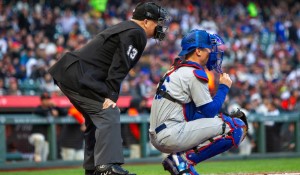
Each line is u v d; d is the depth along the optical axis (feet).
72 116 149.69
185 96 66.08
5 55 197.26
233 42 279.08
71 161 149.38
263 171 100.83
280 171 97.96
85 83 67.36
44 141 146.72
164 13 69.92
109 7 274.77
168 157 67.82
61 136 148.87
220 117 68.08
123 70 67.10
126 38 66.85
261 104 201.26
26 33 226.58
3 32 217.56
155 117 67.26
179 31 267.59
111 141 67.00
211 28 288.71
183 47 68.28
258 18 329.52
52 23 233.35
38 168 144.56
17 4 242.78
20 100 160.86
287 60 277.23
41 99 146.72
